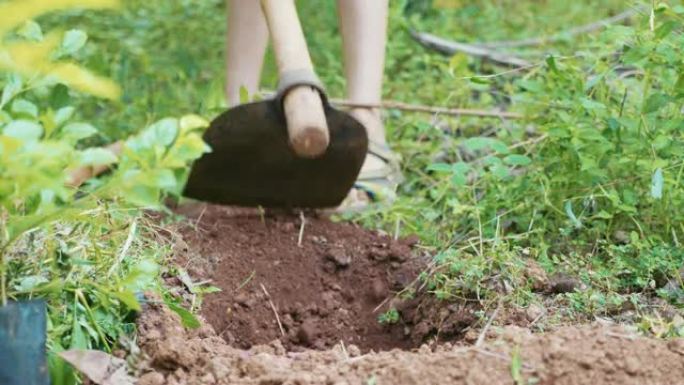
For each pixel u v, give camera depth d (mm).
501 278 3385
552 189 3877
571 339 2785
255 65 4340
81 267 3014
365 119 4219
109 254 3162
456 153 4332
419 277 3547
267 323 3520
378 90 4277
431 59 5578
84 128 2732
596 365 2705
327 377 2717
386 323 3545
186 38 6484
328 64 6109
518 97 4328
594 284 3412
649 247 3559
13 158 2449
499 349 2742
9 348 2586
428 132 4711
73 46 2975
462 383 2650
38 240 2977
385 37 4316
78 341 2887
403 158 4645
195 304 3389
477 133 4738
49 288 2855
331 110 3555
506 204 3869
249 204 3900
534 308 3264
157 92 5355
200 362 2906
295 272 3697
